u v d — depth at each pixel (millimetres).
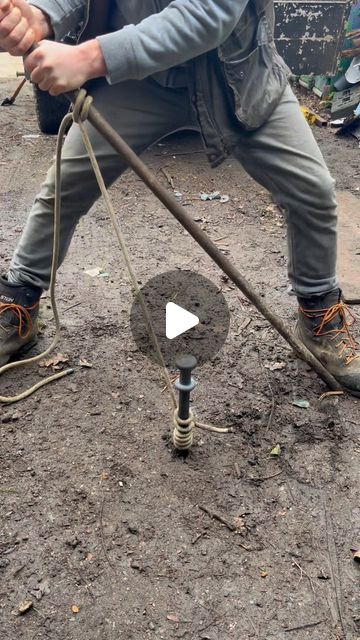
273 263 3359
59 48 1780
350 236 3625
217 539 1866
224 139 2162
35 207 2338
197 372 2516
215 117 2104
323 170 2174
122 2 2014
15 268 2438
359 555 1814
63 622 1644
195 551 1830
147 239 3566
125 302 2947
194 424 2125
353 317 2834
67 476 2051
